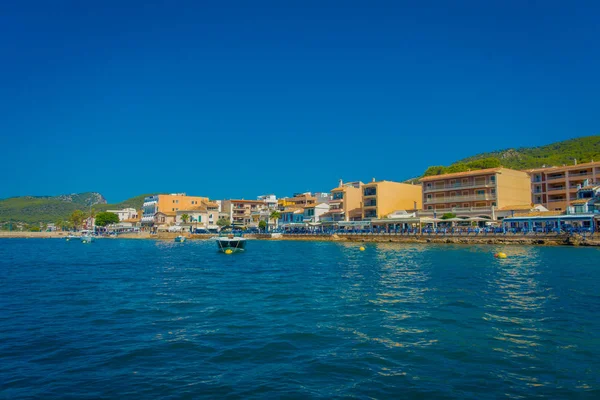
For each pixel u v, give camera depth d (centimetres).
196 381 1352
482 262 4778
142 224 19100
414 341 1753
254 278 3762
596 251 6053
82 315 2278
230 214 17662
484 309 2325
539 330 1898
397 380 1349
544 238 7262
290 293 2917
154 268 4784
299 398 1223
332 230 11875
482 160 12681
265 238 13050
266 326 2014
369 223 10850
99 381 1355
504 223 8400
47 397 1239
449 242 8438
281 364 1499
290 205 16538
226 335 1866
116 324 2078
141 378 1378
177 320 2152
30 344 1747
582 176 9631
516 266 4319
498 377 1370
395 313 2256
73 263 5572
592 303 2453
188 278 3819
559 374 1391
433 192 10919
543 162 15050
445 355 1579
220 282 3525
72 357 1584
